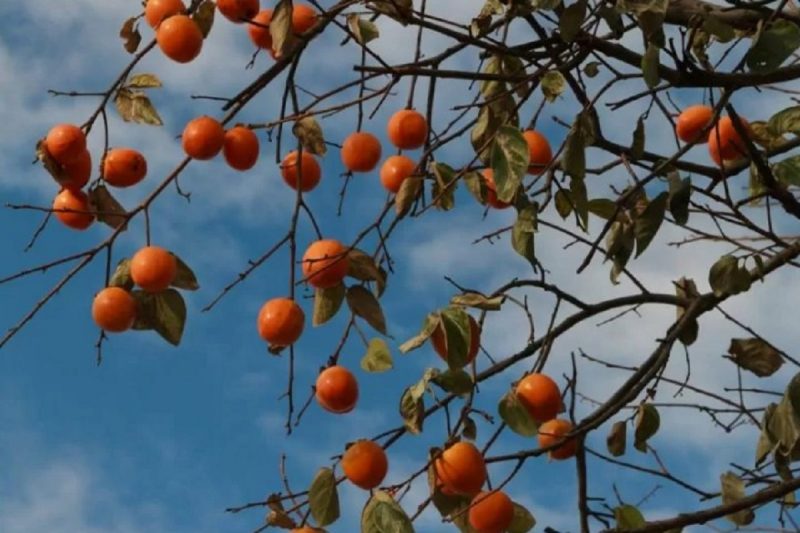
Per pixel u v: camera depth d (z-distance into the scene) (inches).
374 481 117.4
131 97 134.2
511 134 122.0
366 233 128.3
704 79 130.7
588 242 133.3
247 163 129.2
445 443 120.6
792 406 132.2
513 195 120.8
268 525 124.7
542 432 139.5
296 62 131.8
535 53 136.3
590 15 127.6
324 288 124.0
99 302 126.0
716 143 144.6
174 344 128.7
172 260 125.9
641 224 129.6
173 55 127.7
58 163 128.3
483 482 119.6
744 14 141.8
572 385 142.4
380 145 136.0
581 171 128.4
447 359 116.5
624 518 145.9
